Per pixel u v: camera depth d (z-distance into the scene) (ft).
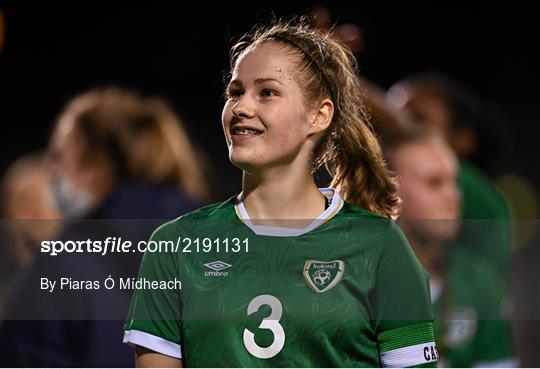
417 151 30.53
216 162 65.46
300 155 19.26
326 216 19.40
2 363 23.34
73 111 28.14
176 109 69.92
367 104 28.78
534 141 68.44
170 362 18.60
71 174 27.32
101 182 26.86
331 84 19.70
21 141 73.05
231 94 19.53
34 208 28.19
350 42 24.26
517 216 55.36
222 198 62.90
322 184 22.12
